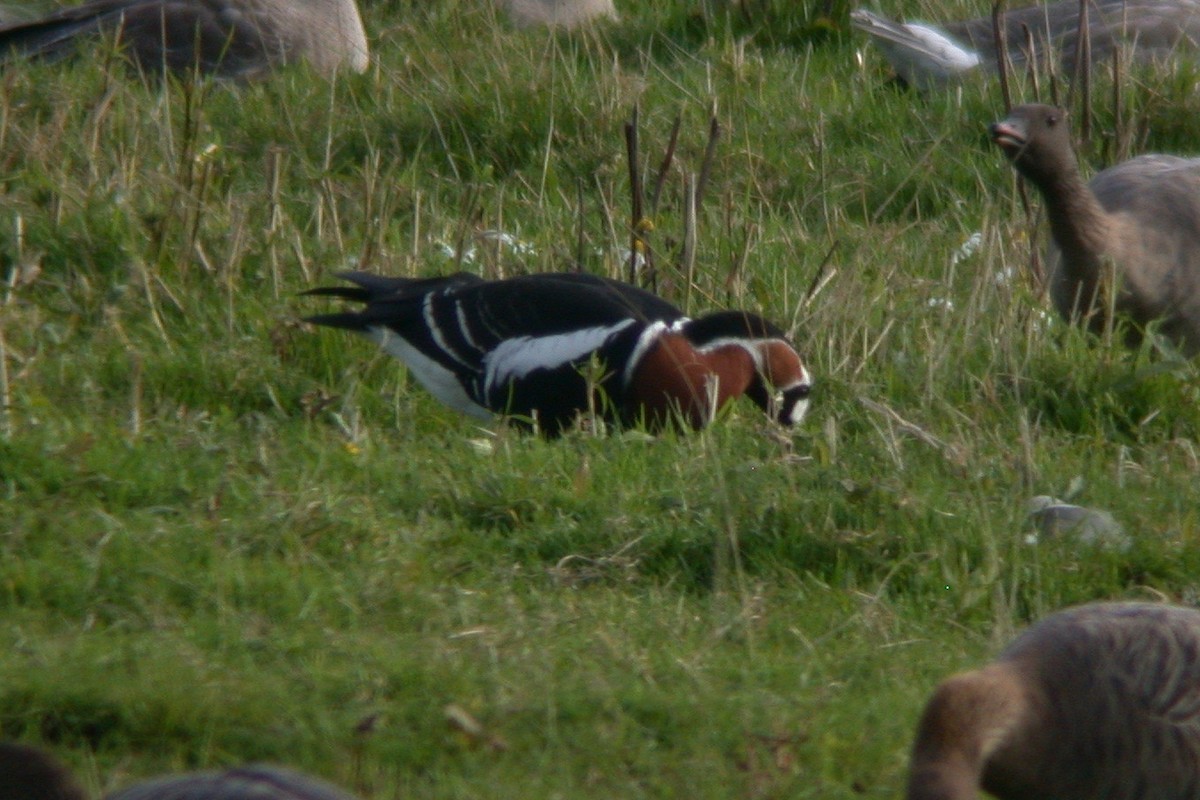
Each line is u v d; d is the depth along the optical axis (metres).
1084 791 6.58
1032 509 9.88
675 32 19.59
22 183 13.15
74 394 10.50
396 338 11.22
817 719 7.57
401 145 16.12
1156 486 10.45
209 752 7.04
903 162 16.11
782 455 10.23
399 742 7.16
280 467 9.72
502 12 20.30
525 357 10.68
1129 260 12.84
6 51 18.17
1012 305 12.59
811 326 12.30
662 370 10.55
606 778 7.12
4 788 5.41
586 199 15.02
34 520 8.59
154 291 11.91
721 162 15.77
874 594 9.05
